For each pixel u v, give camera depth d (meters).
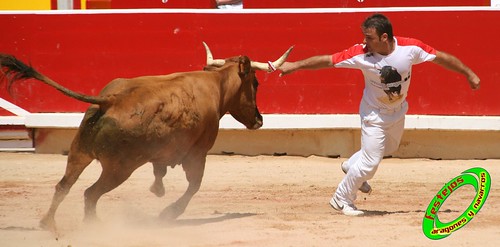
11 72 15.88
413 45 17.58
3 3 37.28
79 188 23.84
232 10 30.92
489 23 30.55
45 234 16.30
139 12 31.22
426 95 30.88
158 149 16.62
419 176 26.42
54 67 31.62
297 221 17.89
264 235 16.17
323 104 31.11
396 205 20.70
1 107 31.81
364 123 18.30
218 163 29.38
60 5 37.56
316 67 18.11
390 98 17.84
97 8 38.22
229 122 30.92
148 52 31.28
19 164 28.92
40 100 31.91
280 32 30.86
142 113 16.17
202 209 20.09
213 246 15.15
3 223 17.77
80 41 31.53
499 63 30.66
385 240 15.61
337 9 30.66
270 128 30.84
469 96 30.81
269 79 31.12
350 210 18.62
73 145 16.23
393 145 18.66
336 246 15.05
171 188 23.72
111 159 16.09
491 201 20.91
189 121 17.05
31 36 31.61
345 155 31.11
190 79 17.64
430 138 30.84
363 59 17.67
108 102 15.98
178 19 31.12
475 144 30.75
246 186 24.28
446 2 34.53
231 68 18.91
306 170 27.78
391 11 30.67
